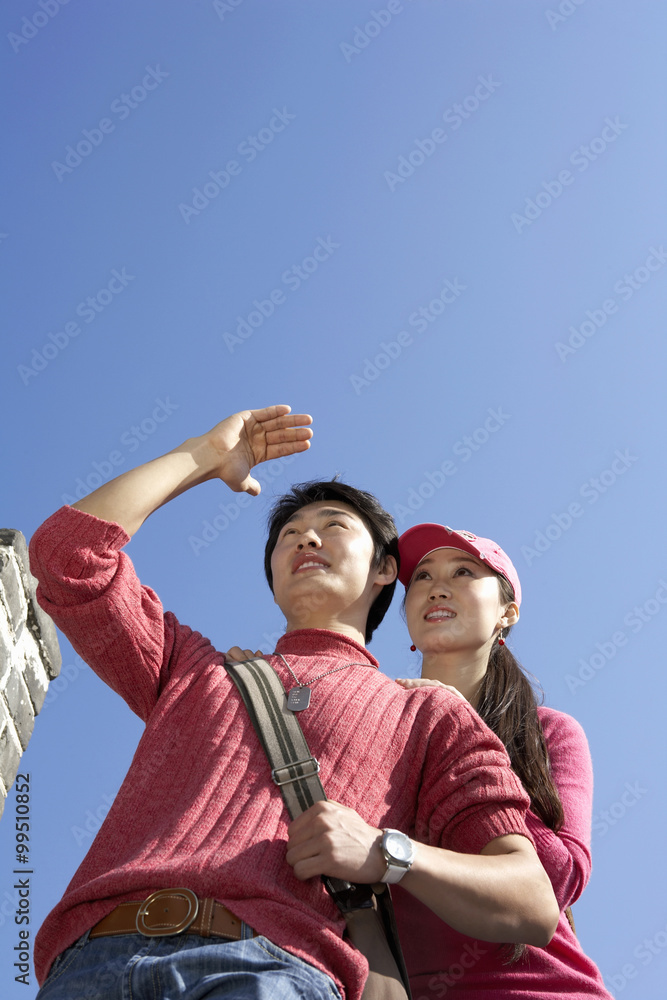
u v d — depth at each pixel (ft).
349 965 7.84
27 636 17.62
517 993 10.57
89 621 9.86
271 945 7.63
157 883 7.98
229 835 8.45
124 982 7.42
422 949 10.87
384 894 8.61
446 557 14.88
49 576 9.86
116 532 10.08
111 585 9.95
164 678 10.32
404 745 9.71
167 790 9.05
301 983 7.42
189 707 9.80
